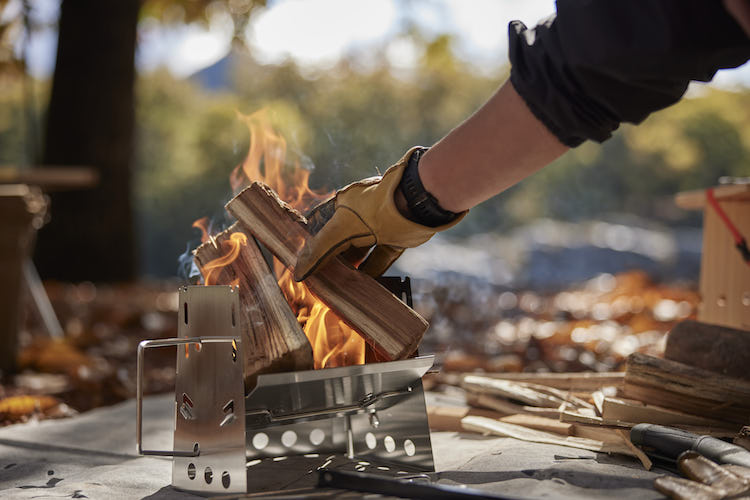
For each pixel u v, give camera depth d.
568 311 6.18
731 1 1.12
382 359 1.66
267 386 1.42
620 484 1.41
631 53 1.25
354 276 1.58
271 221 1.64
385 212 1.49
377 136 20.20
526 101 1.36
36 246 8.23
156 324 5.46
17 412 2.65
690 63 1.25
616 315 5.66
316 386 1.47
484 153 1.42
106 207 8.27
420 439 1.62
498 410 2.12
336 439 1.83
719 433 1.68
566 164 24.77
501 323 5.69
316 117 20.27
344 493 1.37
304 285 1.61
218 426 1.45
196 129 22.16
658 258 13.62
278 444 1.78
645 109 1.34
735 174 24.64
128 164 8.43
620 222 22.06
